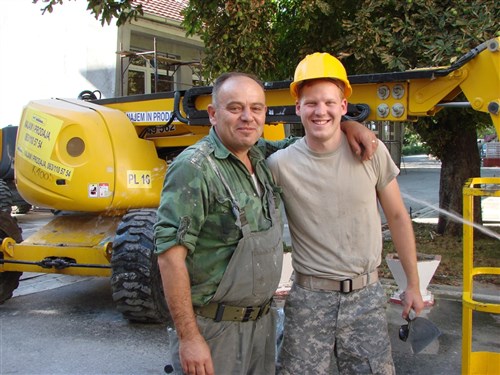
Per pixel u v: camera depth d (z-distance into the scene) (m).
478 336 4.28
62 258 4.97
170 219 2.04
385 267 6.29
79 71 14.61
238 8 5.82
